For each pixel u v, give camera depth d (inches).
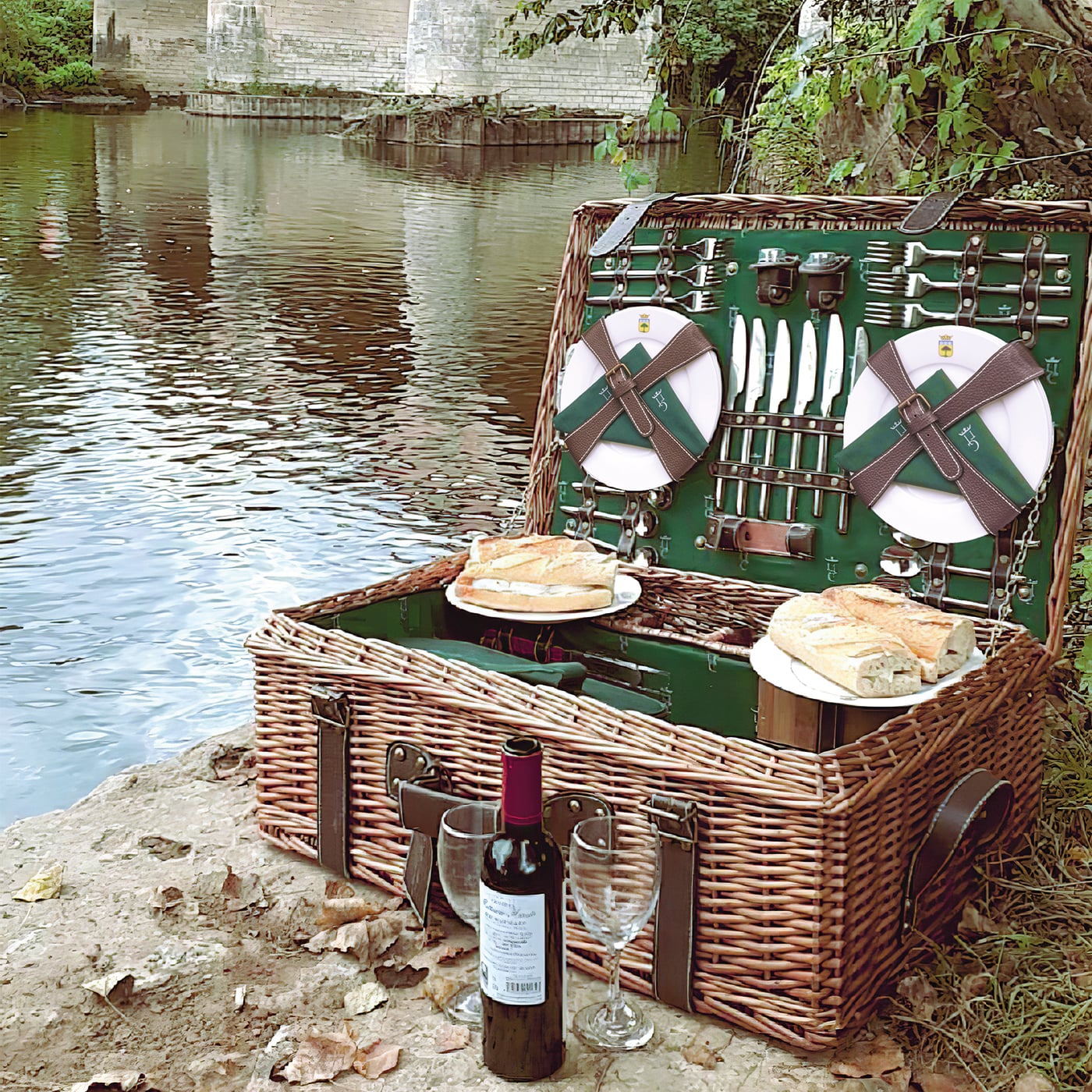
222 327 346.3
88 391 277.9
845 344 76.9
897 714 62.1
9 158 769.6
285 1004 59.3
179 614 165.0
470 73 1050.1
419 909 62.4
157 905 67.1
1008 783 59.8
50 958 62.6
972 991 59.5
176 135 1020.5
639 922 52.4
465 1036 56.5
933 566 73.3
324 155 904.3
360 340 333.4
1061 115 112.9
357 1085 53.5
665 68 149.3
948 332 72.2
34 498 208.1
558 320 88.0
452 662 64.4
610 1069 54.3
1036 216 69.4
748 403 80.0
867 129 142.5
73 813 78.6
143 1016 58.6
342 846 68.6
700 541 83.0
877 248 75.1
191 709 139.9
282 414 262.5
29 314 354.0
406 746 64.4
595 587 76.0
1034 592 70.8
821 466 77.7
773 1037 56.2
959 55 108.7
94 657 151.9
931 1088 54.2
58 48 1384.1
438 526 197.3
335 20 1288.1
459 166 870.4
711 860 55.1
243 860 72.2
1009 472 69.7
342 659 67.5
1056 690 91.5
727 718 73.0
